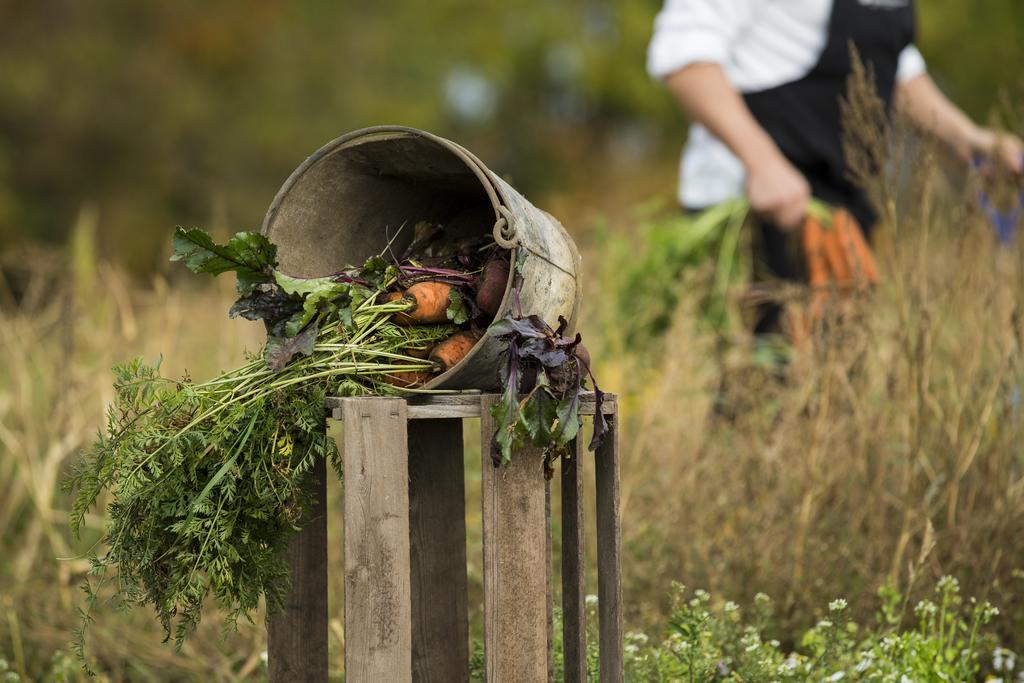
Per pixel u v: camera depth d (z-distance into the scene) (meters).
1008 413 5.50
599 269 8.05
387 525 3.47
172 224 27.75
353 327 3.70
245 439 3.52
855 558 5.47
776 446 5.71
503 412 3.49
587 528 6.02
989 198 6.04
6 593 5.89
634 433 6.32
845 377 5.67
